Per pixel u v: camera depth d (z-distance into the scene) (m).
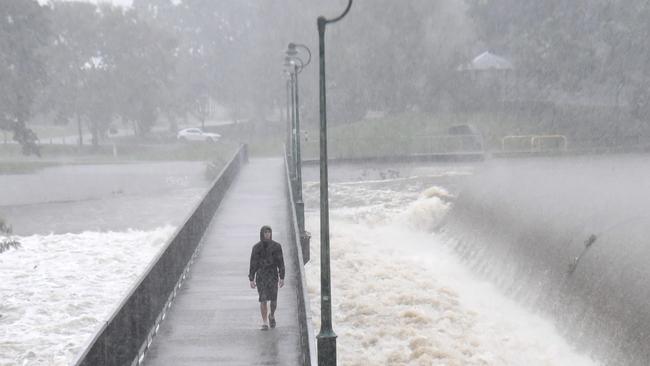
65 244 46.75
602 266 28.62
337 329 28.00
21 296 34.09
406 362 24.62
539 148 79.44
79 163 97.69
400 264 39.16
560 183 47.53
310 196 62.12
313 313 29.81
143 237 48.44
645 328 23.84
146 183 76.06
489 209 43.91
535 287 32.78
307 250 35.09
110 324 14.65
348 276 35.81
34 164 92.94
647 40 87.12
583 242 31.78
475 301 32.62
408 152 84.50
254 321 21.25
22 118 90.69
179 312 22.20
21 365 24.91
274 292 20.41
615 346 25.05
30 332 28.69
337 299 31.67
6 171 87.38
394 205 56.28
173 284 24.00
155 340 19.55
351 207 57.00
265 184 58.81
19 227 53.97
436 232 48.50
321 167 17.36
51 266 40.75
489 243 40.34
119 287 36.38
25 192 70.69
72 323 29.94
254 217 41.16
